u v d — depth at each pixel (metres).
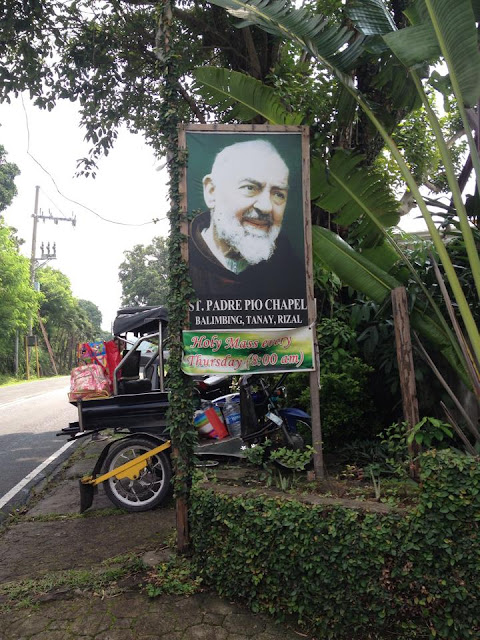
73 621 3.64
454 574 3.04
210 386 7.88
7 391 24.89
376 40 4.51
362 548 3.24
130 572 4.28
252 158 4.47
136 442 6.00
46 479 7.87
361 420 6.27
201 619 3.60
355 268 5.04
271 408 6.04
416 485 3.66
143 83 10.16
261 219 4.45
